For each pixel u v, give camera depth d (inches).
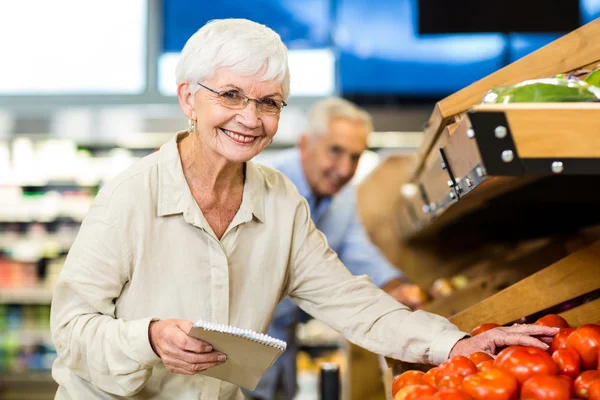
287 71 63.9
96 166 257.0
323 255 74.1
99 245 64.7
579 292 68.8
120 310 67.5
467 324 73.7
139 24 246.2
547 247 103.7
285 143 231.6
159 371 68.0
